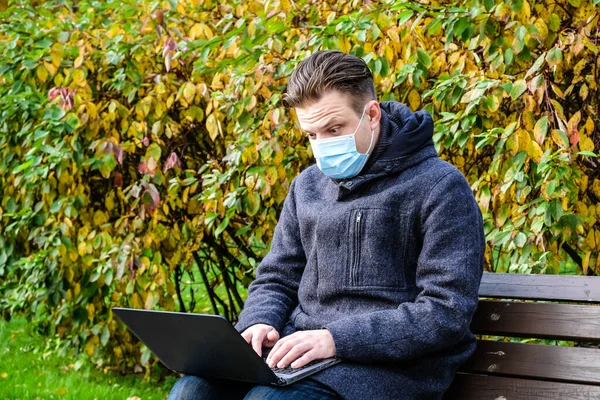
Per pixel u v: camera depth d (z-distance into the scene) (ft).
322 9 10.07
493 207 8.81
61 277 13.12
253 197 10.41
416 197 6.61
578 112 8.32
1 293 14.76
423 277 6.47
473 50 9.62
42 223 13.08
